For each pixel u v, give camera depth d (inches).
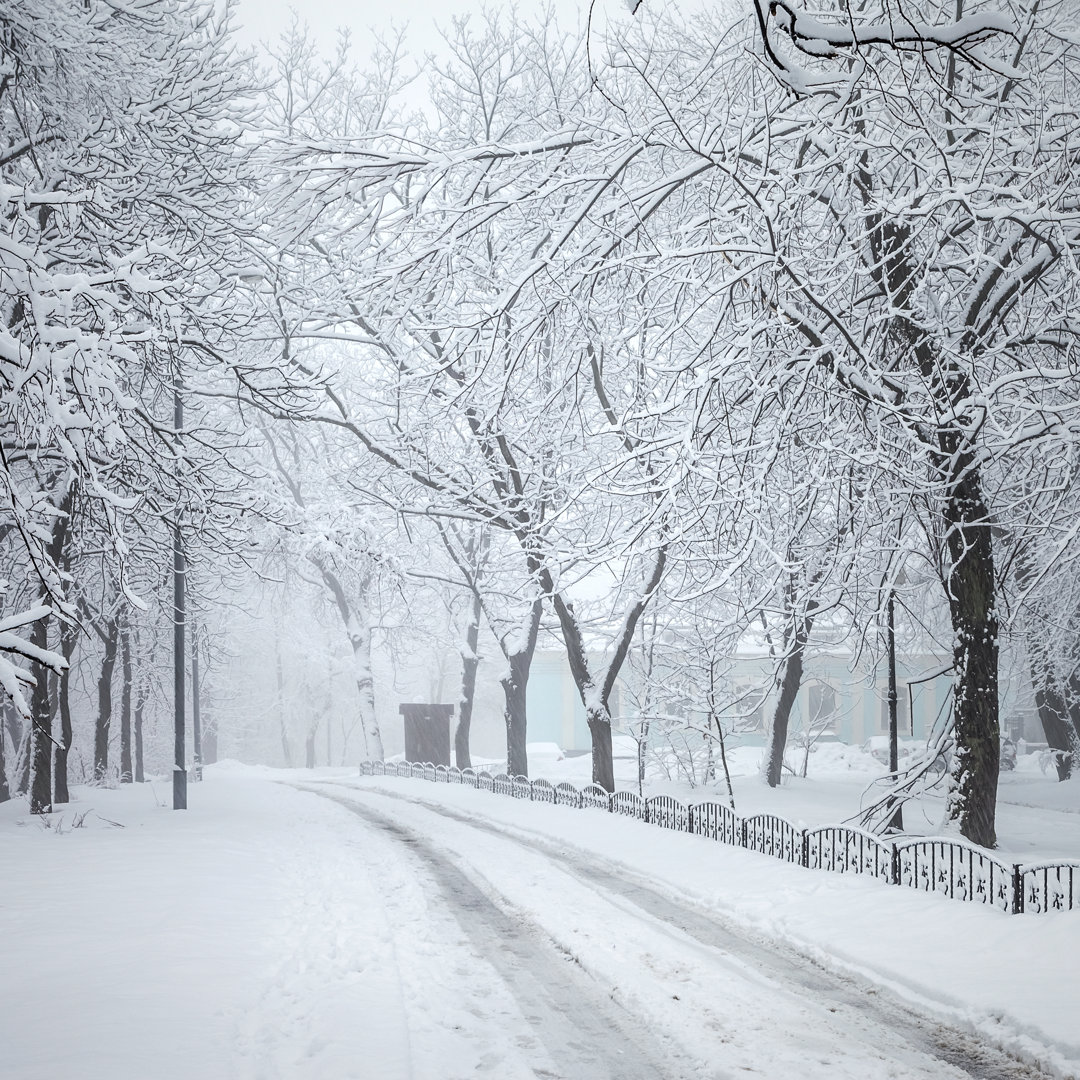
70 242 775.7
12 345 515.5
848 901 511.8
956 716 705.0
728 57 658.8
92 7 789.2
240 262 869.2
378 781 1691.7
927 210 587.2
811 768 1813.5
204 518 914.1
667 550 912.9
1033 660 1346.0
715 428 625.3
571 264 669.3
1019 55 629.9
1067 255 593.3
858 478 706.2
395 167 714.8
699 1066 303.3
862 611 800.9
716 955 438.0
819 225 714.8
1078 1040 301.3
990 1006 339.0
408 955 434.3
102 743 1628.9
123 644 1813.5
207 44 836.6
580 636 1157.1
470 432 1165.1
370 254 740.7
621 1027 339.9
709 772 1360.7
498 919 514.0
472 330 709.3
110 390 560.1
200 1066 283.7
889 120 657.0
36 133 805.2
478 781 1471.5
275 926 478.9
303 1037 315.0
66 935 446.6
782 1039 327.3
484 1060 307.3
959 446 632.4
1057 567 863.7
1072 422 605.6
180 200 836.0
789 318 592.1
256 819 1018.7
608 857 720.3
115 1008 336.2
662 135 676.1
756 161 675.4
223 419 1588.3
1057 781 1512.1
